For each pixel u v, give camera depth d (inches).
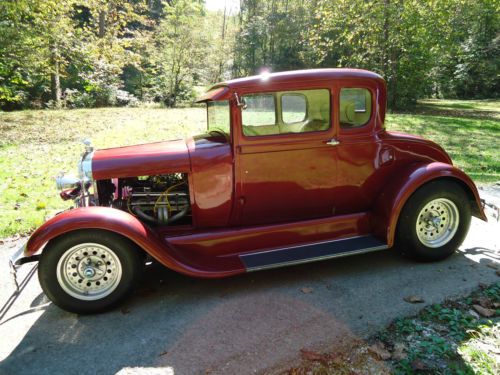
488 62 1065.5
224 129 141.3
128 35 1249.4
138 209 142.3
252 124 133.2
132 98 958.4
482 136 446.6
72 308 121.6
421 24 682.2
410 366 94.4
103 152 145.4
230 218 141.6
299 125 136.7
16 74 677.9
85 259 121.3
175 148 142.0
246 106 131.2
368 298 126.0
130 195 143.6
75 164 335.0
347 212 151.4
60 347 108.8
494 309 117.1
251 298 129.9
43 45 666.8
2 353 107.1
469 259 151.0
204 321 117.9
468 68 1107.3
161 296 133.9
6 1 554.6
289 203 142.9
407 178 141.0
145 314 123.4
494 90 1224.8
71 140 459.2
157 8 1432.1
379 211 146.1
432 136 448.8
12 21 589.9
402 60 751.1
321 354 100.2
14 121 592.4
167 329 114.8
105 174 134.3
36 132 511.8
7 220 201.8
